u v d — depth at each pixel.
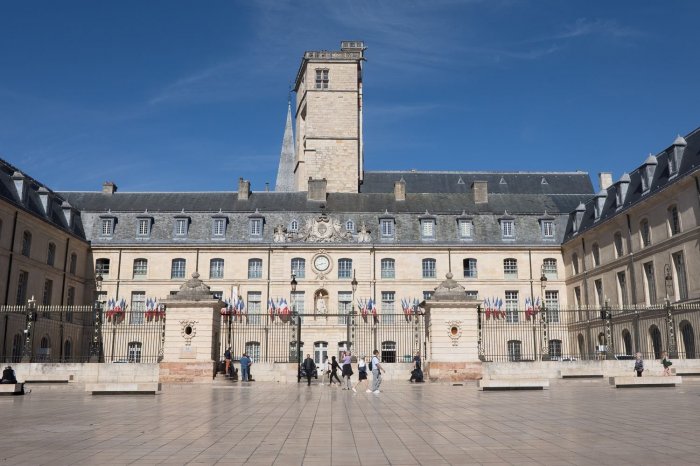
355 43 68.50
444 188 63.38
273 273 51.59
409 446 9.92
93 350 30.73
